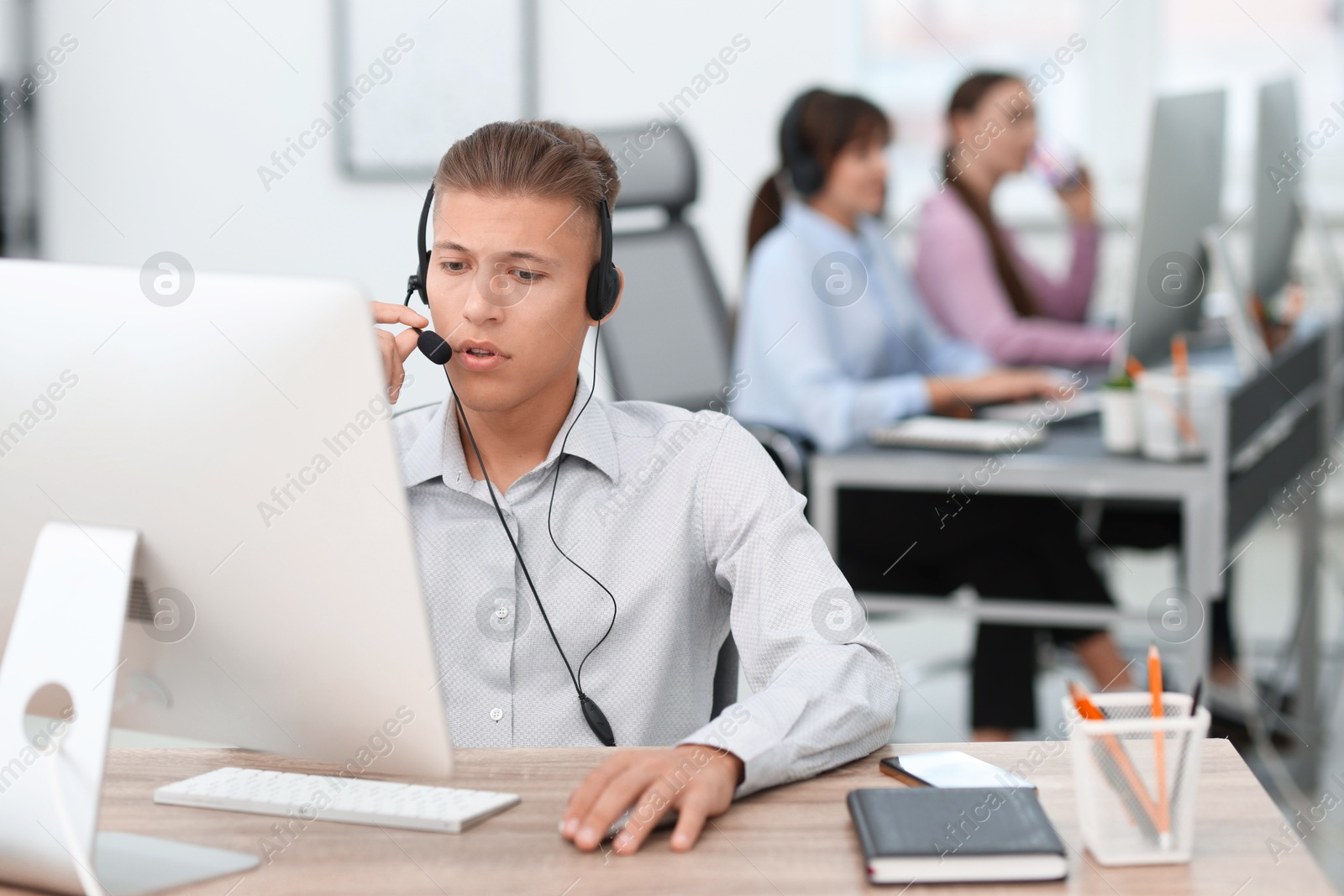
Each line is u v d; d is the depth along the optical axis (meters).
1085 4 5.50
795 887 1.03
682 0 5.19
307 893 1.02
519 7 5.16
